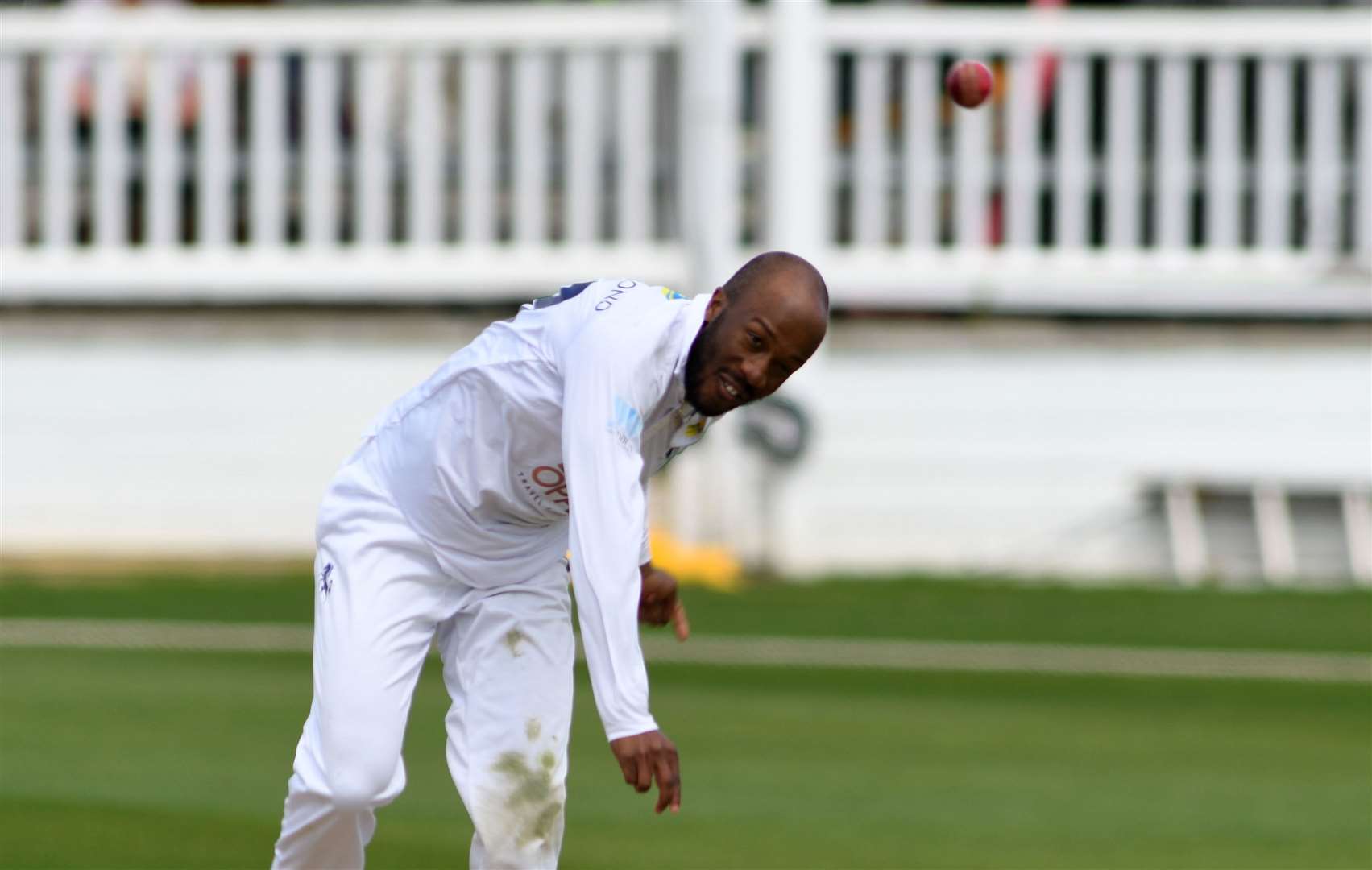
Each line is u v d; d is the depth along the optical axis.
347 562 15.99
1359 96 44.19
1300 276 43.75
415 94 44.00
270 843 20.58
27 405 43.34
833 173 46.25
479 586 16.17
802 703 30.14
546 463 15.51
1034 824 22.38
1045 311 43.97
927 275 43.41
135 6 50.66
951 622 37.28
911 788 24.27
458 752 16.27
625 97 43.50
